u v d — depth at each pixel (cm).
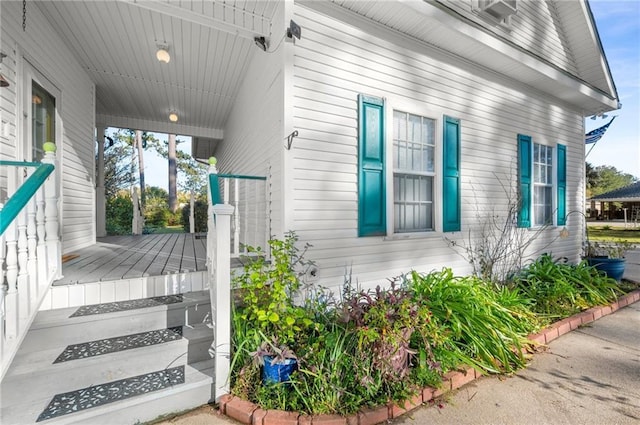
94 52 424
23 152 298
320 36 315
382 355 207
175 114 711
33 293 209
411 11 328
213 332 234
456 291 303
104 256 385
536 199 546
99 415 169
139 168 1802
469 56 419
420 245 388
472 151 440
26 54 305
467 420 196
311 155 312
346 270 334
